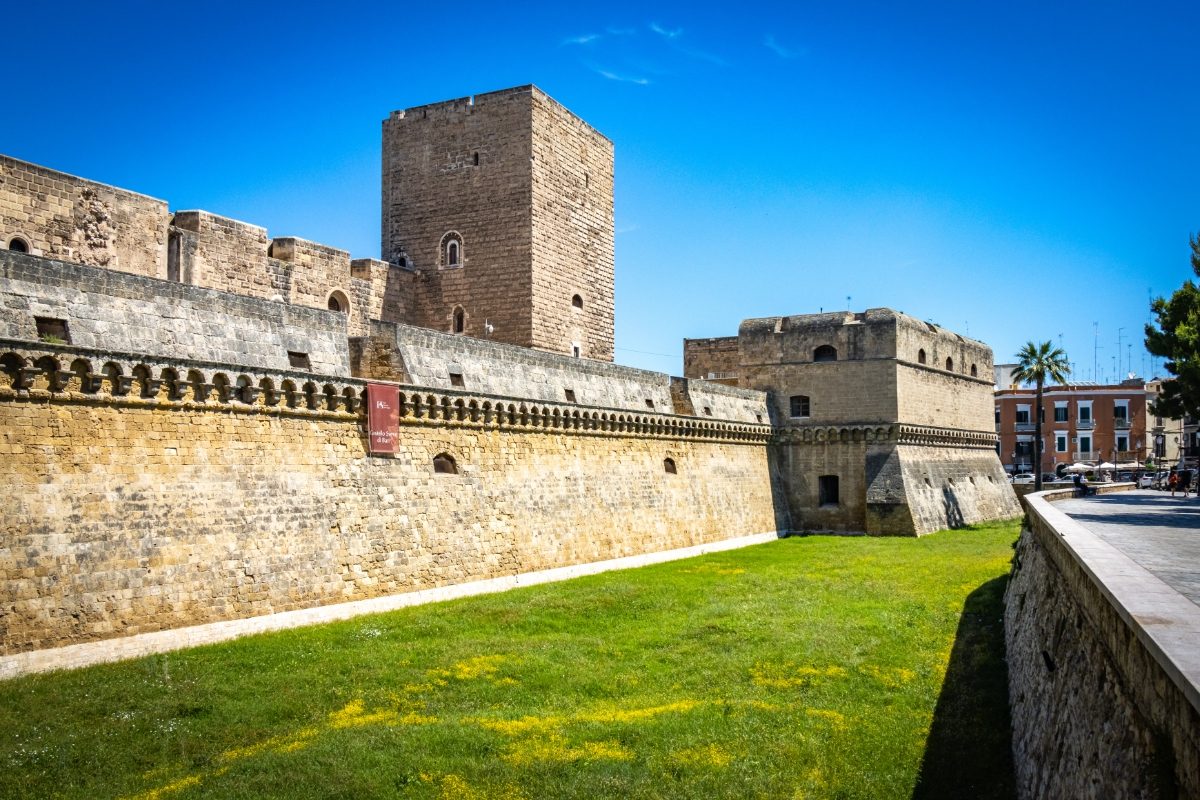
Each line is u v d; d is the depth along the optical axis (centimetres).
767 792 2208
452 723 2573
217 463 3256
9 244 3694
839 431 7694
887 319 7631
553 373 5150
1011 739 2491
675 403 6500
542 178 6184
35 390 2780
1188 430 10988
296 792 2103
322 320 3828
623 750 2444
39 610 2708
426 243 6388
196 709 2548
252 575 3300
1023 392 12988
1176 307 6088
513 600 4109
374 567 3778
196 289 3334
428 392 4144
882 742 2520
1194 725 1081
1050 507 3928
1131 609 1424
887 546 6606
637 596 4359
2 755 2184
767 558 5934
